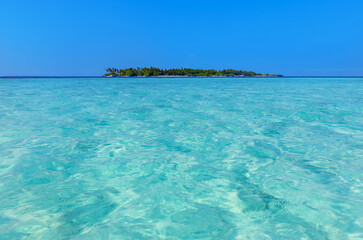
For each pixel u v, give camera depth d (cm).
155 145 347
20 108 692
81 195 207
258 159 289
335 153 307
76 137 388
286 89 1534
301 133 411
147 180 235
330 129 438
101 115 584
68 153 312
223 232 157
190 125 475
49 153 312
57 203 194
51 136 394
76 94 1157
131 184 227
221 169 260
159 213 180
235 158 293
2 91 1305
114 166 270
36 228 162
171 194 208
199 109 677
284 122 501
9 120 521
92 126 467
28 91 1322
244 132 418
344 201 193
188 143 356
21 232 158
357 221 167
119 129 445
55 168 264
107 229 162
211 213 179
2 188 218
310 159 287
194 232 158
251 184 225
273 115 579
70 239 151
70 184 227
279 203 191
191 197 203
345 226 162
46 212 181
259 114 593
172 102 838
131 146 342
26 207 188
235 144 349
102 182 231
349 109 662
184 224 166
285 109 667
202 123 494
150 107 718
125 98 979
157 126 467
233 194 206
